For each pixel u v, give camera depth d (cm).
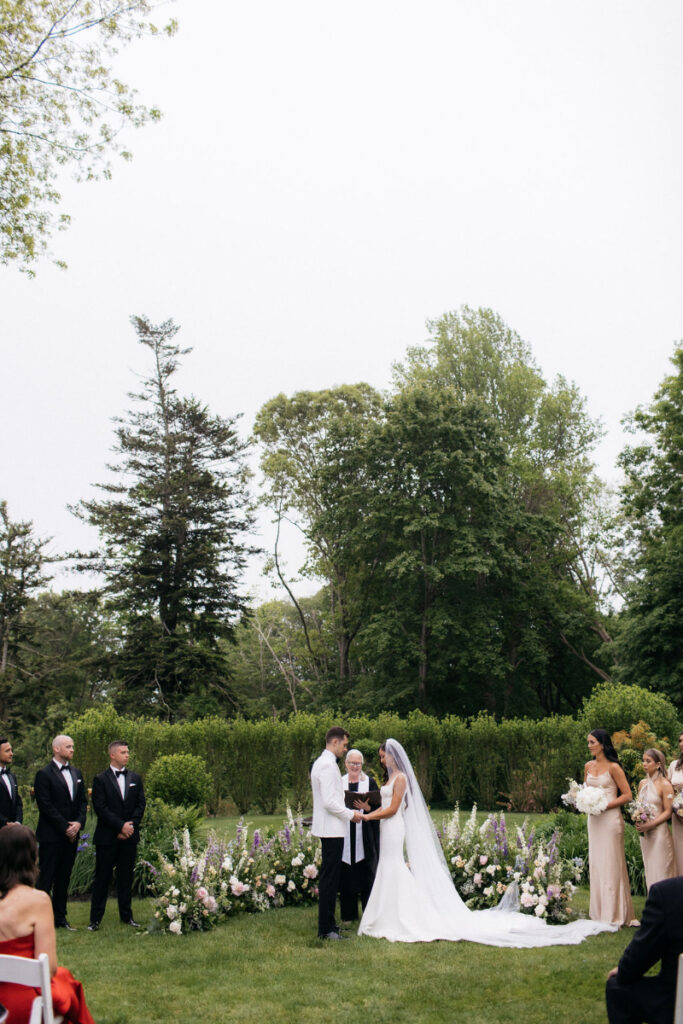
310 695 4772
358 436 3712
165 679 3684
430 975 690
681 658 3017
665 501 3228
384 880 858
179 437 4112
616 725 1844
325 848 843
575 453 4447
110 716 1902
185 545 3956
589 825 901
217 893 920
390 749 901
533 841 1143
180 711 3709
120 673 3734
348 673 4278
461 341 4300
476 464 3297
